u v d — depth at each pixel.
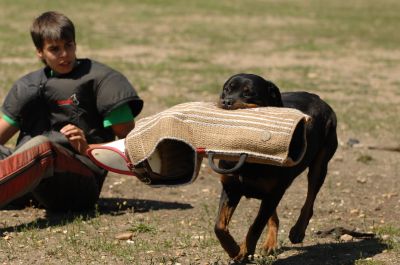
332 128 10.49
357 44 35.97
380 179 14.21
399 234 10.70
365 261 9.30
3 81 23.42
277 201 8.89
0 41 33.19
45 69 11.15
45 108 11.14
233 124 8.01
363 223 11.40
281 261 9.47
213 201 12.45
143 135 8.38
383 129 18.45
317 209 12.20
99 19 43.22
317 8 54.03
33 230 10.39
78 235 10.27
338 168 14.97
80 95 10.94
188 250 9.76
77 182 11.02
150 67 27.42
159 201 12.39
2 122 11.22
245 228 10.95
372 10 53.53
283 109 8.20
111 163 9.59
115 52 31.38
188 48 33.31
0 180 10.11
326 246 10.09
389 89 24.50
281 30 40.91
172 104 20.84
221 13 48.62
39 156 10.40
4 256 9.39
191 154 8.52
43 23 10.75
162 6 51.41
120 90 10.95
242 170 8.62
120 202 12.23
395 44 36.22
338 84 25.06
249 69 27.78
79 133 10.03
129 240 10.12
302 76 26.53
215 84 24.14
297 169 9.41
